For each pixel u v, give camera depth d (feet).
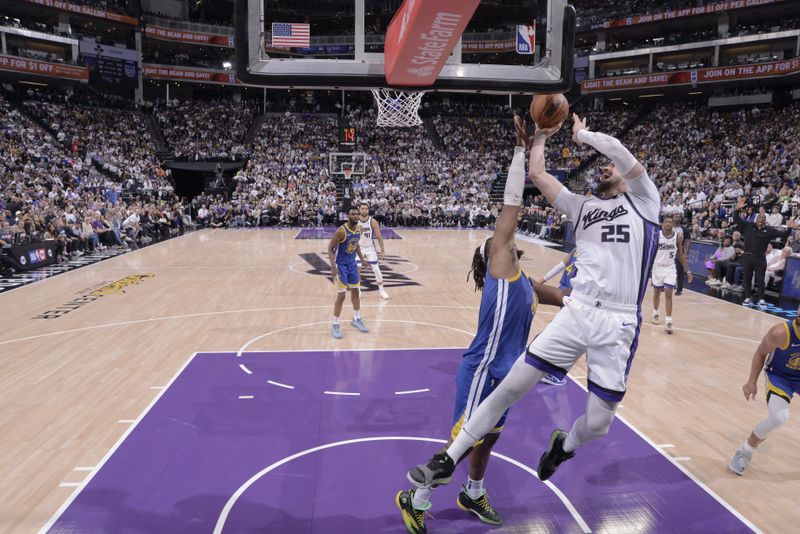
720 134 97.09
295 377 19.88
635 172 9.07
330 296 35.17
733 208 53.98
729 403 18.01
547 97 9.52
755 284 36.76
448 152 112.16
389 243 65.87
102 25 109.81
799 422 16.56
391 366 21.20
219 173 96.84
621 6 112.57
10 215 50.31
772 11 100.68
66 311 30.53
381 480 12.85
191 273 43.65
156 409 16.93
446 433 15.40
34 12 101.76
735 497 12.41
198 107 116.47
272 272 44.32
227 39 114.62
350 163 66.95
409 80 13.17
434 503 12.09
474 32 17.46
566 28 13.41
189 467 13.38
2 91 93.81
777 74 91.35
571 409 17.16
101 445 14.55
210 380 19.53
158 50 129.29
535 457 14.10
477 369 10.90
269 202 88.48
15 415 16.49
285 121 115.96
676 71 102.53
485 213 90.22
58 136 90.74
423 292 36.81
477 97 134.92
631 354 9.39
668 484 12.92
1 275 42.39
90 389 18.65
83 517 11.31
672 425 16.25
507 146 115.55
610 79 110.22
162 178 94.32
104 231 59.52
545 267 48.11
